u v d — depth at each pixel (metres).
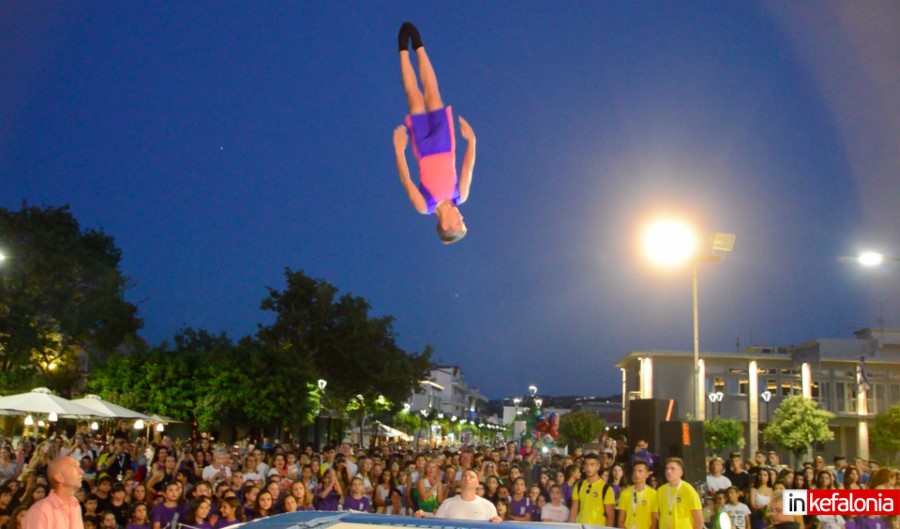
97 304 37.00
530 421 51.34
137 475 17.70
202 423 33.25
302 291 42.72
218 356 35.62
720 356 60.44
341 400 42.84
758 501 13.34
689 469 14.06
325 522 4.95
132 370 33.91
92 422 30.14
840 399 58.81
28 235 36.81
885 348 60.91
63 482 6.53
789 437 50.53
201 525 10.38
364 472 15.30
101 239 39.75
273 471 14.24
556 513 12.60
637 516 10.02
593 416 58.88
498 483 13.47
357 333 42.16
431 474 14.27
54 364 37.81
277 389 34.41
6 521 10.24
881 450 52.91
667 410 15.90
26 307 34.88
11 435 34.53
